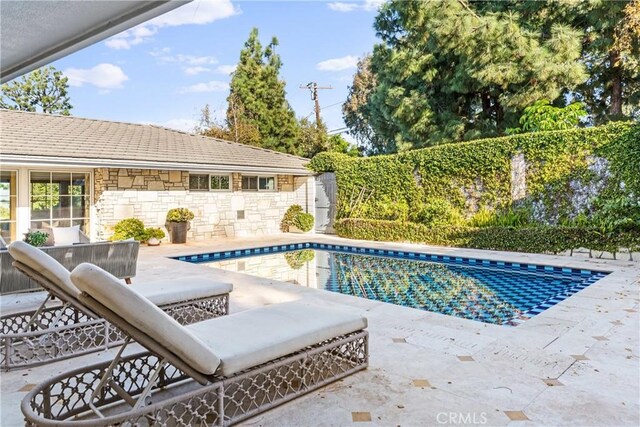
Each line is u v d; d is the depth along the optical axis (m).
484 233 10.56
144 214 12.18
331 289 7.40
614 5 11.53
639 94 14.09
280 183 15.90
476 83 14.72
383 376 3.19
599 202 9.22
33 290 5.05
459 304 6.19
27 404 2.23
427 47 15.14
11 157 9.33
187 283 4.68
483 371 3.26
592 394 2.86
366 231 13.19
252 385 2.70
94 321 3.78
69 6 1.97
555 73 12.40
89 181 11.60
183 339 2.29
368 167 13.91
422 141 16.78
